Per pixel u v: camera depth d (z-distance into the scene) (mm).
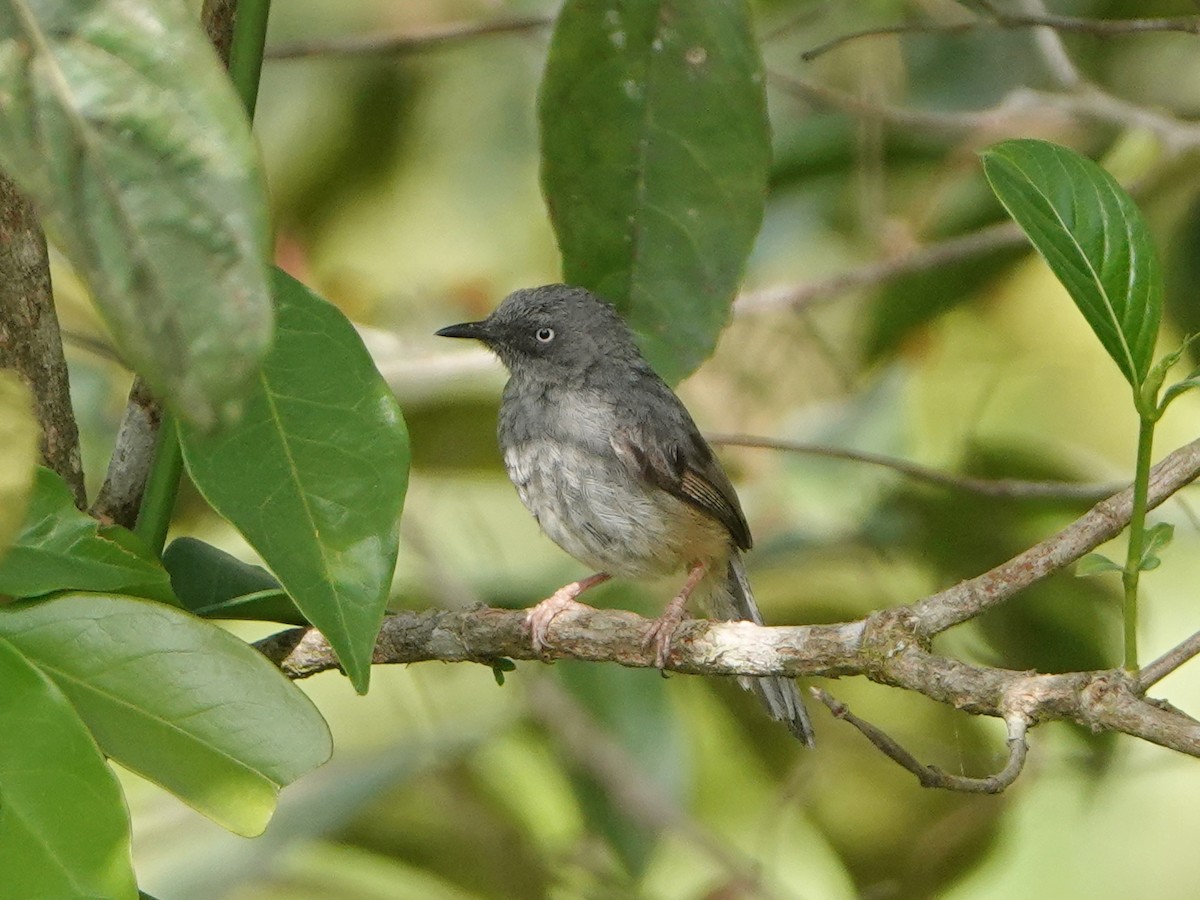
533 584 11922
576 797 11039
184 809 11273
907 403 12086
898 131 12773
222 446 5688
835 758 11523
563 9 7934
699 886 12352
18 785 4621
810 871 13164
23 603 5270
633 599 11914
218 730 5309
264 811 5281
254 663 5355
